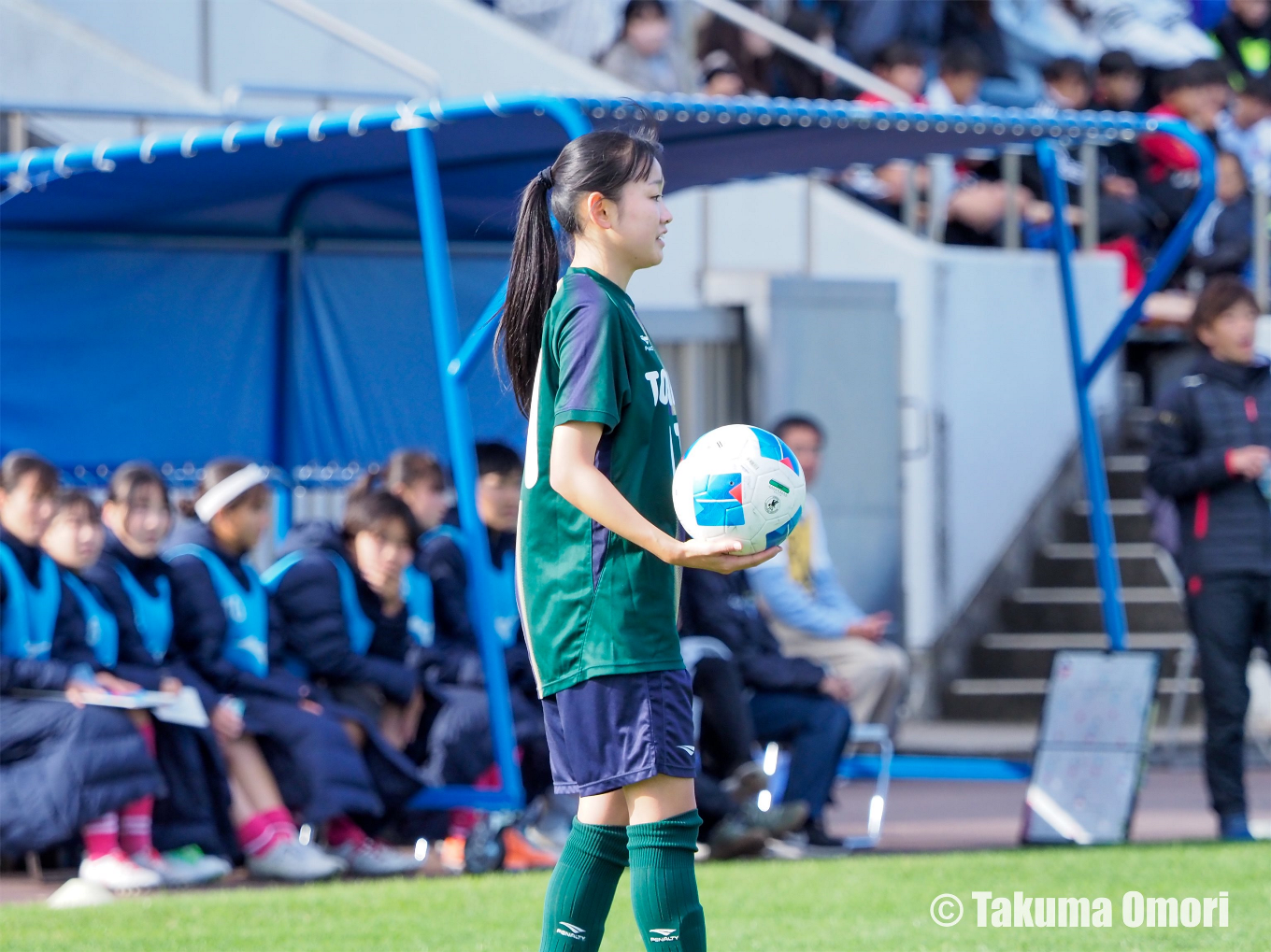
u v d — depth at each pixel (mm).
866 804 35219
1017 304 47875
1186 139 31406
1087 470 33375
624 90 46062
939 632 46125
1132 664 30344
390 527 28703
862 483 44375
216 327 35750
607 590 15016
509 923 22031
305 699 27562
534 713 28922
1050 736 30578
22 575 26312
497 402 36938
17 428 33844
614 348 15023
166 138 28703
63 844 26688
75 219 33531
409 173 32594
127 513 27531
